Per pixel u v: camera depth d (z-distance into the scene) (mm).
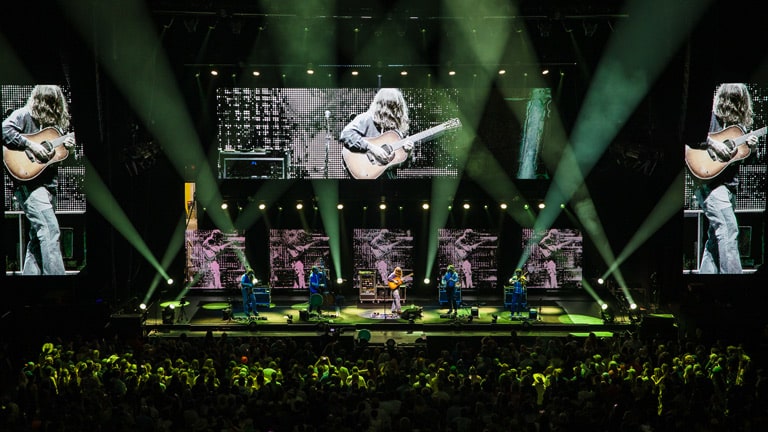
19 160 23016
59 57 22484
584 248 25703
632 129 23797
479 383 13141
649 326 20922
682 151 22797
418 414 11594
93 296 22672
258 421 11570
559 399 12016
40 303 21781
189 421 11469
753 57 22797
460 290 23625
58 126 22891
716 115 23156
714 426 10742
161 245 25141
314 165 24688
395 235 25703
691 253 23719
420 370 14781
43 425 11102
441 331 22109
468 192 25078
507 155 24734
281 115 24453
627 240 25078
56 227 23266
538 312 23516
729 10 22531
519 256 25750
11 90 22750
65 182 23125
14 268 23266
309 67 23266
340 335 20188
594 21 22141
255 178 24781
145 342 20734
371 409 11836
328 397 12141
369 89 24344
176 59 23375
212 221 25438
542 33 21844
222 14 21234
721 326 19750
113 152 22594
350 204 25547
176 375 13219
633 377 13906
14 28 22188
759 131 23203
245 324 22000
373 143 24500
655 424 11367
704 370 14836
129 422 11141
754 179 23438
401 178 24797
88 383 13234
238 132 24500
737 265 23594
